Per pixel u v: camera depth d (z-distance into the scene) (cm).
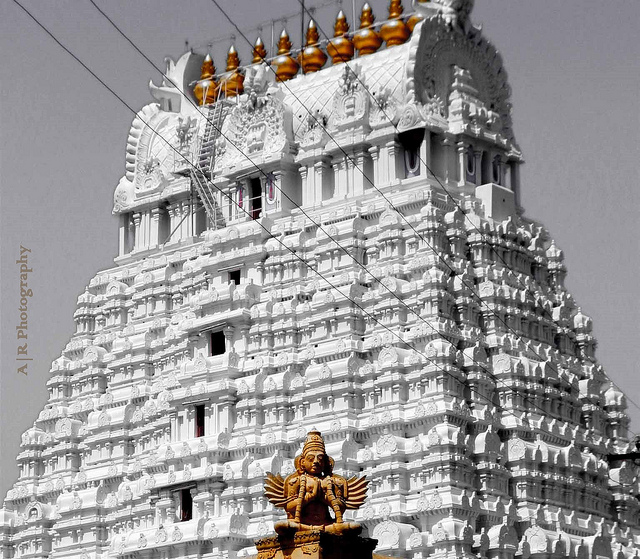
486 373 9638
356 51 11000
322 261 10062
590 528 9781
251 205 10706
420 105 10156
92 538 10388
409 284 9700
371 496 9206
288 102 10769
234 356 9919
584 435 10150
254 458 9631
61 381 11244
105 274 11475
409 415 9312
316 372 9619
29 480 11150
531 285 10338
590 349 10612
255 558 5706
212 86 11606
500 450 9419
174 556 9562
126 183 11556
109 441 10638
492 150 10531
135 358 10781
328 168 10425
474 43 10612
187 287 10688
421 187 9994
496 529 9031
